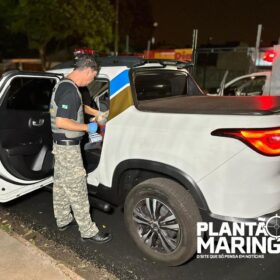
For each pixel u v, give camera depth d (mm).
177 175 2740
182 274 2959
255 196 2510
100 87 4000
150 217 3008
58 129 3010
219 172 2562
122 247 3375
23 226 3791
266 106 2773
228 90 9359
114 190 3246
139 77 3500
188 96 3959
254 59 9961
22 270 2920
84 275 2953
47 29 25047
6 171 3471
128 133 3031
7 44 34469
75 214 3236
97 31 26703
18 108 3752
